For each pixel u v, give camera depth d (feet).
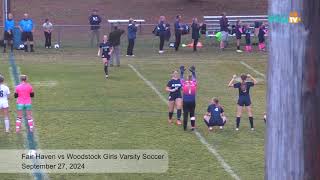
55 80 245.65
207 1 476.95
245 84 167.53
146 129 167.63
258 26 352.28
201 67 284.41
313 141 31.53
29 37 324.39
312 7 31.01
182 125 173.27
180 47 349.61
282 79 31.71
